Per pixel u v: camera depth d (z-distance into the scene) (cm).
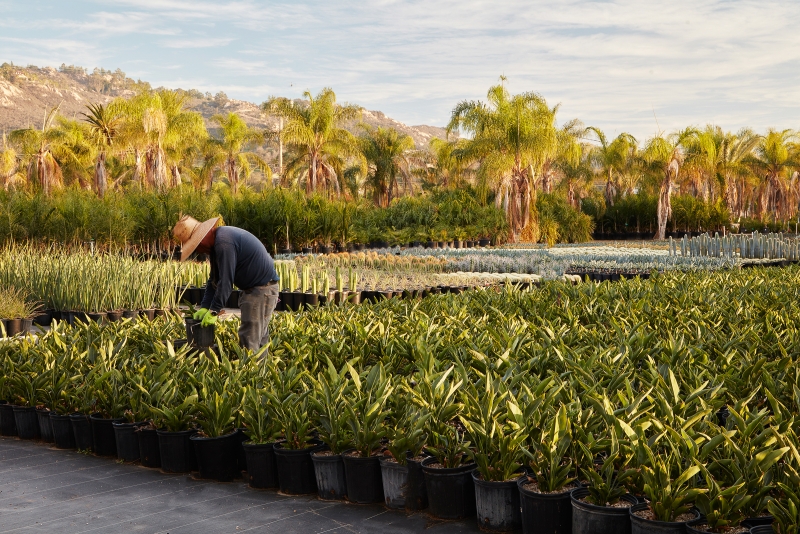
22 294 991
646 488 283
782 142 4425
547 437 318
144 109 3206
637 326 572
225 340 594
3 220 1638
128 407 454
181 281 1227
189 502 364
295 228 2194
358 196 4162
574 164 3906
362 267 1605
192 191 2295
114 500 366
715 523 272
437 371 469
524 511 312
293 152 3694
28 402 484
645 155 3556
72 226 1758
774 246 2086
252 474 384
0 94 17912
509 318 643
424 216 2730
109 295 990
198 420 405
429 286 1282
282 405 392
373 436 359
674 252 2097
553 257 1828
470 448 351
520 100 2828
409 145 4266
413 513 348
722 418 409
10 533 322
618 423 320
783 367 440
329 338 572
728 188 4766
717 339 535
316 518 342
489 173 2830
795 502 263
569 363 445
